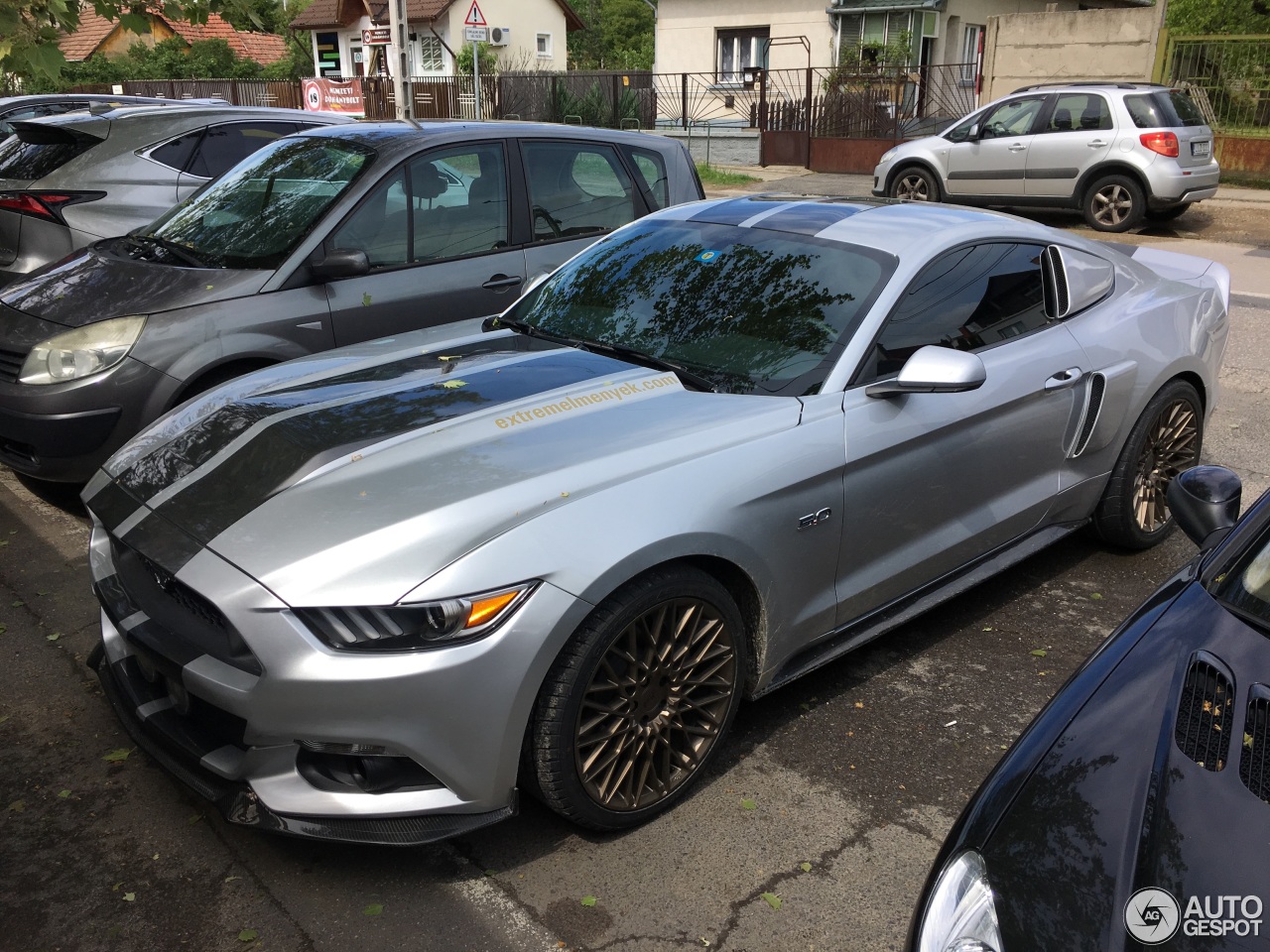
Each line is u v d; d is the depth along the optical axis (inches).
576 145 237.1
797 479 121.5
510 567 99.9
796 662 132.4
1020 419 151.3
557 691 103.7
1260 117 657.0
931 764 126.6
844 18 935.7
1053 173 526.0
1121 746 78.1
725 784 122.3
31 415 178.1
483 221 219.5
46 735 130.6
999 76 732.7
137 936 99.4
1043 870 70.1
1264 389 277.4
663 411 124.3
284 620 96.3
